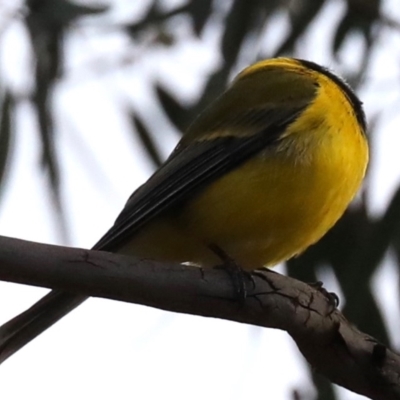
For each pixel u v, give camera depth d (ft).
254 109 31.73
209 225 30.14
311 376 36.06
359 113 32.99
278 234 30.48
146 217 30.01
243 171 30.17
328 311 26.86
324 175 30.22
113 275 23.76
